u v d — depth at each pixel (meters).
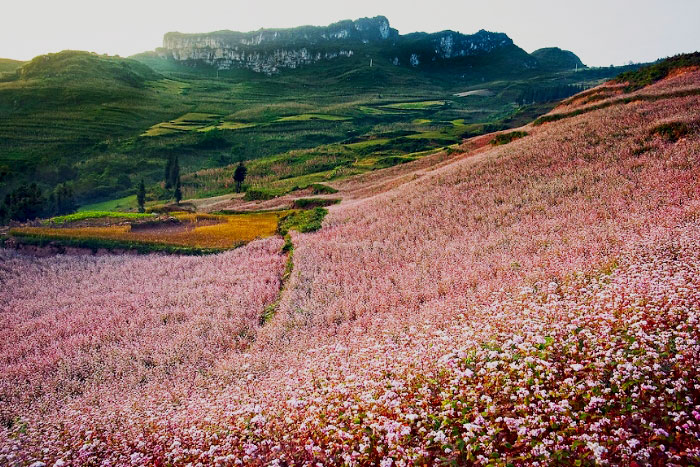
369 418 10.12
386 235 39.91
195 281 37.06
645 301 12.04
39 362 24.72
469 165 54.09
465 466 8.27
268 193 94.25
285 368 17.19
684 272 13.47
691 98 51.72
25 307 34.16
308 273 33.50
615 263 17.73
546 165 44.75
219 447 10.70
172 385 19.72
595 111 60.53
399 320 19.80
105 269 42.97
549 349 10.85
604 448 7.27
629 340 10.40
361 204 56.16
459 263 27.28
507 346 11.59
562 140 50.16
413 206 45.62
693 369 8.80
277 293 32.03
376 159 126.25
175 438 11.88
